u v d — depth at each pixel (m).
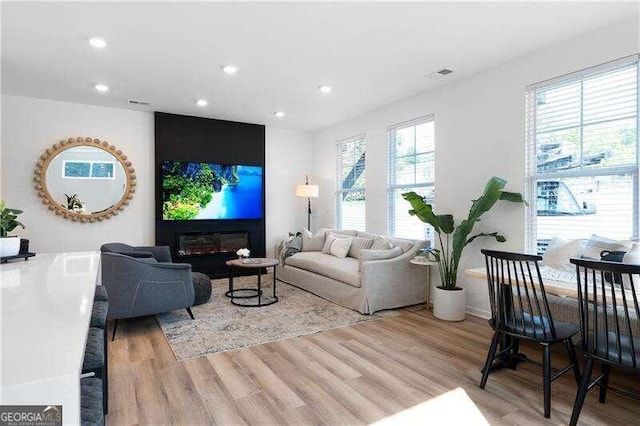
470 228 3.65
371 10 2.71
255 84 4.32
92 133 5.21
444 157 4.36
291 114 5.74
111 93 4.66
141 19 2.82
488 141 3.87
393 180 5.25
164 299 3.53
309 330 3.50
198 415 2.07
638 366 1.70
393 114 5.13
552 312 2.97
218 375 2.57
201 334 3.38
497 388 2.39
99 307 2.01
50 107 4.95
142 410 2.12
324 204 6.76
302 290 5.16
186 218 5.79
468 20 2.87
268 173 6.66
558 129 3.33
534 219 3.51
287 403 2.21
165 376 2.55
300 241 5.98
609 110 3.00
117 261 3.26
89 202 5.20
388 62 3.68
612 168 2.97
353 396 2.29
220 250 6.14
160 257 5.00
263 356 2.90
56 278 1.60
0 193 4.71
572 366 2.31
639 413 2.09
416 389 2.38
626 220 2.90
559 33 3.10
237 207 6.24
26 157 4.84
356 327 3.60
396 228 5.20
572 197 3.25
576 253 2.79
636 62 2.84
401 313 4.08
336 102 5.09
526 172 3.54
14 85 4.35
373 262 4.04
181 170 5.73
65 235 5.10
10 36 3.09
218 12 2.72
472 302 4.05
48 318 1.01
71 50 3.36
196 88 4.46
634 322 2.38
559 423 2.00
